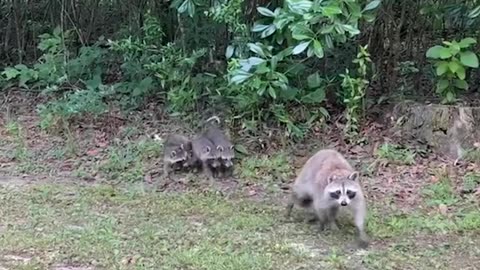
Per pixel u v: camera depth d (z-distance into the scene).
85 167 3.94
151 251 2.80
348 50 4.41
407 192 3.54
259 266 2.66
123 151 4.09
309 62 4.39
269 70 3.86
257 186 3.68
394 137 4.09
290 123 4.14
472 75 4.49
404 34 4.59
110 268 2.65
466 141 3.92
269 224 3.12
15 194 3.49
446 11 4.36
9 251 2.79
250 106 4.18
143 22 4.95
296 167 3.89
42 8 5.47
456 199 3.45
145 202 3.41
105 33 5.36
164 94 4.68
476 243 2.94
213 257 2.74
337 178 2.91
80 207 3.33
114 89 4.76
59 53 5.04
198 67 4.56
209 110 4.39
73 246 2.84
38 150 4.18
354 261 2.74
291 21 3.66
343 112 4.31
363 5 3.93
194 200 3.44
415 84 4.52
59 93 4.97
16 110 4.82
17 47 5.56
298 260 2.74
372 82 4.51
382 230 3.05
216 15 4.02
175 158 3.79
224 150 3.78
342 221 3.16
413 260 2.76
